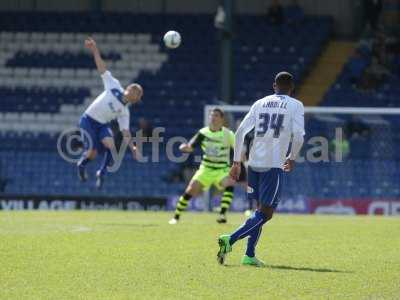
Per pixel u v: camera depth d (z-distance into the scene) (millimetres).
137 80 94375
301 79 92312
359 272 28703
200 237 39000
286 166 29906
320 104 89562
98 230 41656
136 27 99250
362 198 76562
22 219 49656
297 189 79062
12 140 89625
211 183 50625
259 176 29984
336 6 99312
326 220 55750
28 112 92188
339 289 25328
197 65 95062
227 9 81688
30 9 103188
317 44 95438
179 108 90812
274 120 29656
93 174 82688
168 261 30500
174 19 100000
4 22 100688
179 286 25406
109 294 23922
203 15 100375
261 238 39719
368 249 35594
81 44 98125
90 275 27125
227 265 29797
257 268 29172
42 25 100188
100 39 98375
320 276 27641
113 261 30266
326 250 35094
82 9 103125
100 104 50281
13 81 95062
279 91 30234
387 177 80500
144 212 66312
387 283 26531
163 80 94125
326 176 79812
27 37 99125
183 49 96625
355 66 91562
